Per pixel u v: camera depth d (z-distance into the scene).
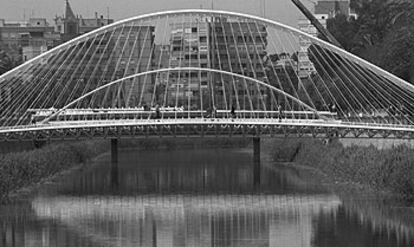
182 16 122.31
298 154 135.50
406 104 132.00
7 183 97.94
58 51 121.06
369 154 104.62
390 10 174.62
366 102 137.12
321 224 79.69
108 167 135.00
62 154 127.94
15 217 84.69
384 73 119.81
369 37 174.00
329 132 119.62
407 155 96.19
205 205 93.44
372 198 92.44
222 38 183.38
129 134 120.38
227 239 74.88
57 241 73.94
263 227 79.50
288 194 99.25
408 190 91.25
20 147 132.62
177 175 122.88
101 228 79.69
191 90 186.62
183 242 73.88
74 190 105.19
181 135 121.31
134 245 72.69
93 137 119.44
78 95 156.00
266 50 180.12
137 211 89.38
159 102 184.88
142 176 121.62
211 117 127.38
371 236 74.00
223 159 149.75
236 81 177.25
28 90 141.12
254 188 106.06
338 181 108.06
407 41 142.12
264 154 153.50
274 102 164.12
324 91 152.62
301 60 176.25
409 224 78.06
